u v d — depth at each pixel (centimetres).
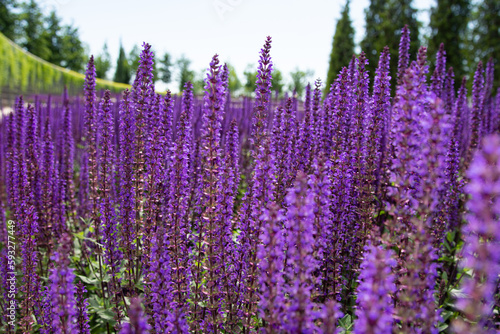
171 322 386
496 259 240
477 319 464
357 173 567
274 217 338
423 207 328
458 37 4525
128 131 628
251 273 440
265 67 526
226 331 493
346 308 546
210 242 476
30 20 9756
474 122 802
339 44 5819
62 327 348
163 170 621
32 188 722
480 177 229
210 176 474
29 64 4678
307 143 574
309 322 318
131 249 616
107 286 664
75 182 1152
